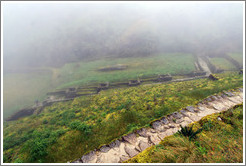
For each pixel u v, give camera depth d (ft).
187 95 24.91
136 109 23.41
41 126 29.27
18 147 22.30
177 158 10.27
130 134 14.30
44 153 15.70
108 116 23.25
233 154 10.41
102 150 12.96
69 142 17.01
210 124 13.55
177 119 15.81
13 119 48.11
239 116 14.25
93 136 17.31
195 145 11.39
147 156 11.07
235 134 12.23
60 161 14.47
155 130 14.56
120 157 12.06
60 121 28.91
